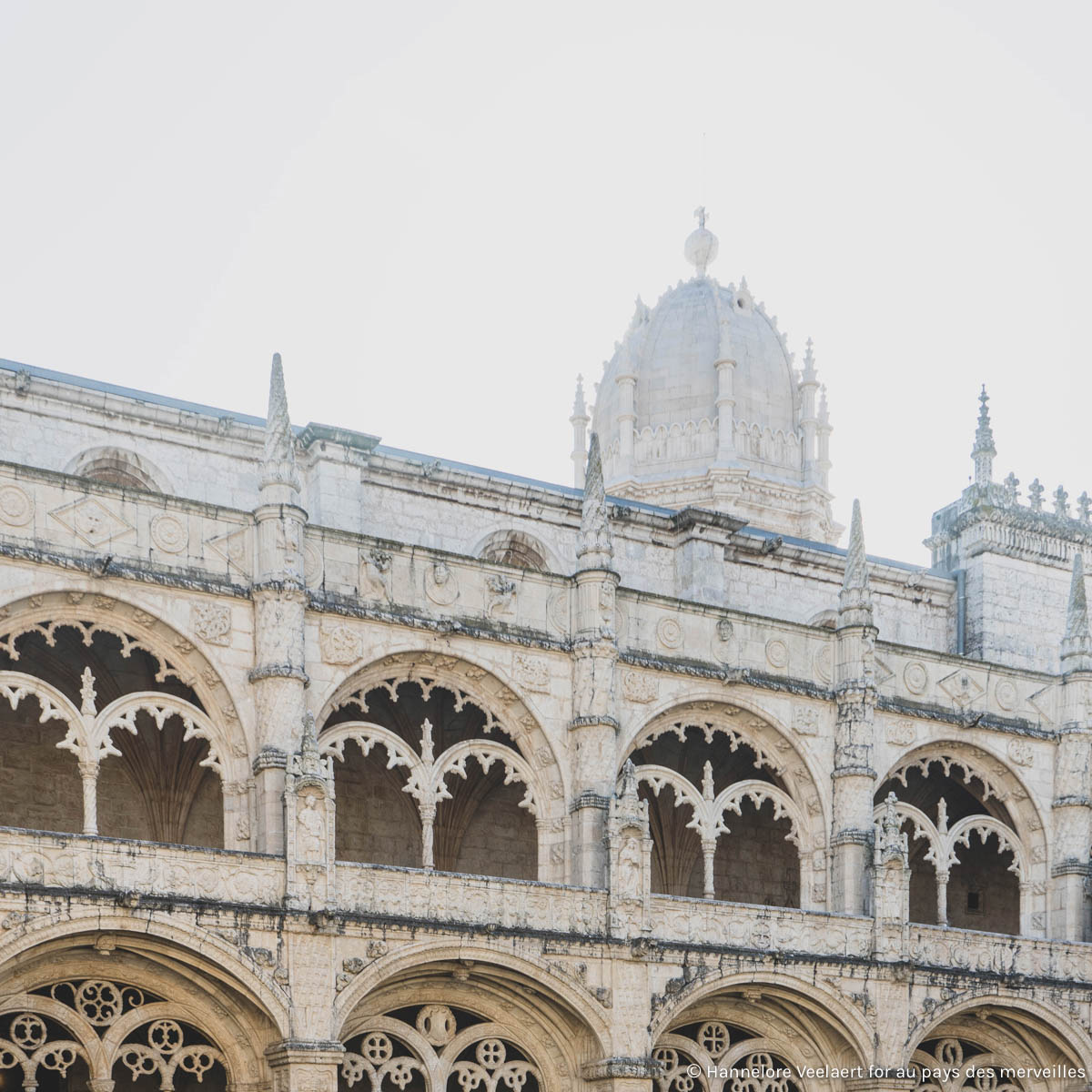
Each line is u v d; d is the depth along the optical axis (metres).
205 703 38.00
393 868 37.28
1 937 32.34
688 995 40.34
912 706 47.56
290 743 37.78
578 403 78.62
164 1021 35.56
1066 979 46.94
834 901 45.03
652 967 40.00
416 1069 42.66
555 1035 39.59
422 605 41.00
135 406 46.56
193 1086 40.47
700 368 74.31
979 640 57.78
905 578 58.16
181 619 37.66
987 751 48.94
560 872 41.44
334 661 39.34
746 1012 43.09
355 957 36.16
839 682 46.41
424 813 39.50
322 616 39.41
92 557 36.81
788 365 75.94
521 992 39.12
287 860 35.81
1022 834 49.56
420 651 40.47
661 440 74.06
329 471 47.84
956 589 59.12
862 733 45.84
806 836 45.41
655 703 43.47
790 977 41.94
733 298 76.56
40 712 42.34
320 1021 35.44
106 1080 34.47
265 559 38.66
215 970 34.72
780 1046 43.53
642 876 40.06
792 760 45.72
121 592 37.00
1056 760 50.12
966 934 45.50
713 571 53.88
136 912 33.78
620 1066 38.62
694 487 72.25
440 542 50.62
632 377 74.62
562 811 41.66
